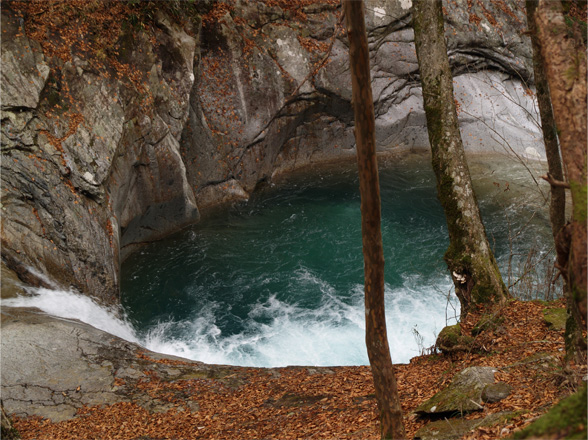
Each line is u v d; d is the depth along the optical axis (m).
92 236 10.96
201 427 6.11
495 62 20.03
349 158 19.12
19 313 8.49
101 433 6.12
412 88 19.48
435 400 5.26
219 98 15.84
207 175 15.73
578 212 2.56
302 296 12.04
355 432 5.24
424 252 13.51
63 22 11.92
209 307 11.71
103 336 8.38
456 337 7.14
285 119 17.38
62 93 11.45
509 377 5.38
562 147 2.69
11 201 9.91
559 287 10.06
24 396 6.85
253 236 14.46
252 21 16.62
